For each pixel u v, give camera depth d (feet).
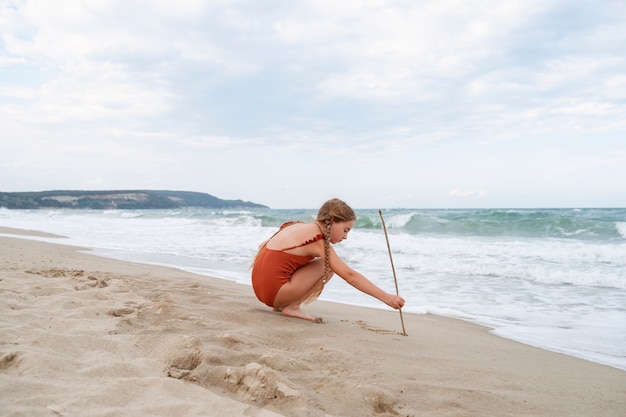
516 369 10.64
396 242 41.47
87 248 39.58
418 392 8.23
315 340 11.21
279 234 13.53
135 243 45.44
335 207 12.87
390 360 10.19
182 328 10.50
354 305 19.26
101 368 7.27
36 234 56.75
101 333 9.43
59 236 54.39
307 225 13.29
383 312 17.63
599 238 48.03
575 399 8.79
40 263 24.04
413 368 9.77
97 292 13.58
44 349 7.97
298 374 8.37
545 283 25.38
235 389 7.30
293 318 13.42
